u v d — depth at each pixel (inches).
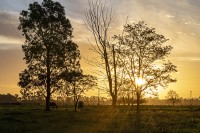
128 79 2101.4
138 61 2281.0
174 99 6934.1
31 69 2866.6
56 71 2923.2
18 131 1034.1
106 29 1861.5
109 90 1888.5
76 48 2933.1
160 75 2332.7
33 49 2800.2
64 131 1003.3
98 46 1856.5
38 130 1045.2
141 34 2359.7
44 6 2888.8
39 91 2883.9
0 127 1150.3
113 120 1471.5
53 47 2839.6
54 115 1930.4
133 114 1978.3
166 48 2395.4
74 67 2974.9
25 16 2869.1
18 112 2377.0
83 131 1004.6
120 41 2277.3
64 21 2881.4
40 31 2866.6
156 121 1419.8
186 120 1487.5
